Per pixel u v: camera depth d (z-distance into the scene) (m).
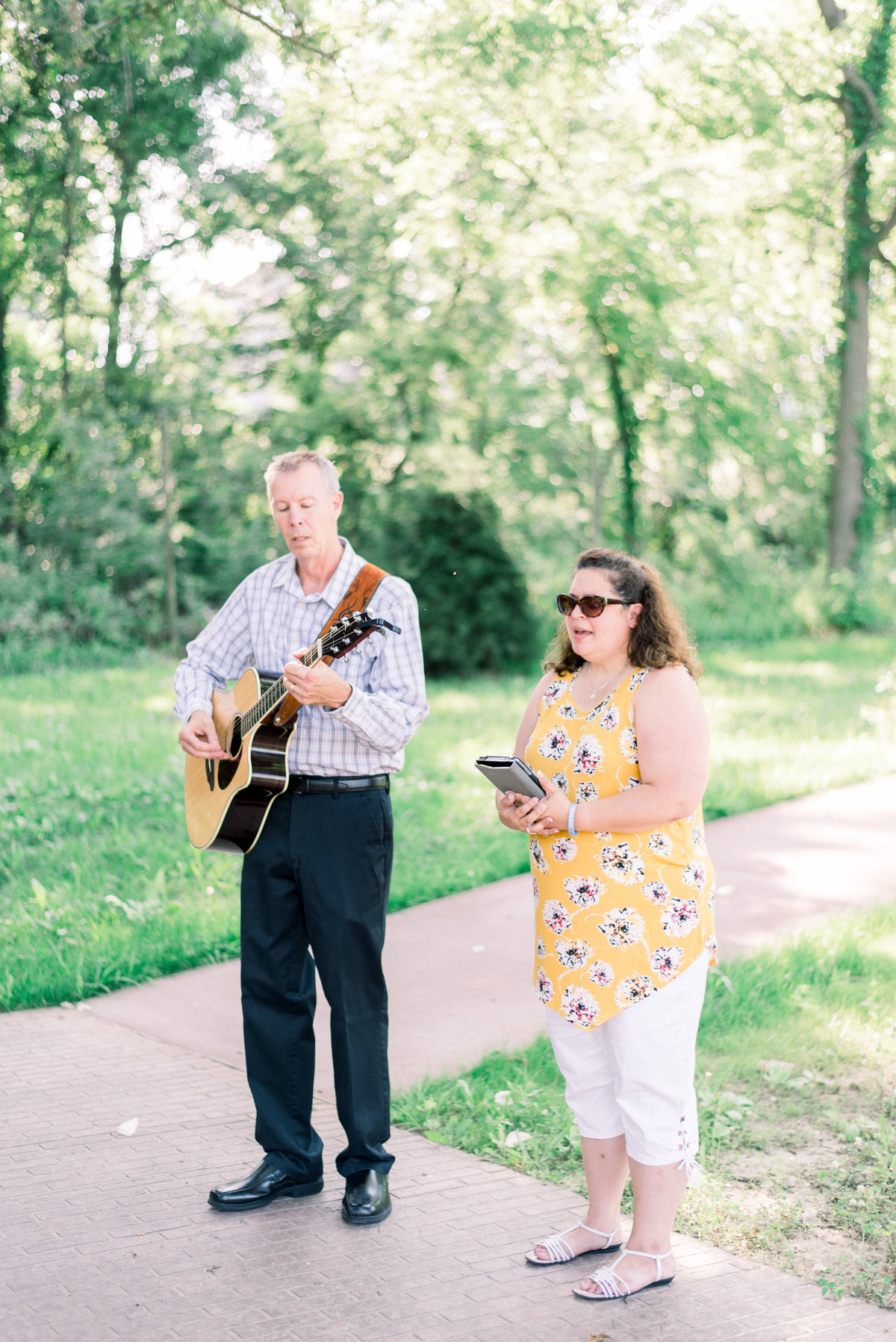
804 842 7.41
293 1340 2.69
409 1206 3.33
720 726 11.04
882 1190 3.36
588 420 20.25
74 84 10.18
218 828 3.29
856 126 17.77
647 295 18.12
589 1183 3.04
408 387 18.78
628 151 18.17
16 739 10.23
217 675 3.60
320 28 9.38
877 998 4.82
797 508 23.05
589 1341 2.68
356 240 19.06
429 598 15.66
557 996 2.93
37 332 20.33
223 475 18.41
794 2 17.61
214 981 5.45
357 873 3.26
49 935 5.77
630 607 2.93
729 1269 2.99
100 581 17.59
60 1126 3.86
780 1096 4.01
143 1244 3.11
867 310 19.84
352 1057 3.26
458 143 16.72
